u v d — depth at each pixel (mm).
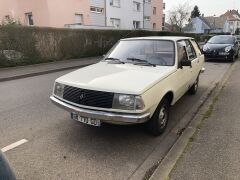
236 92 7527
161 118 4551
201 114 5680
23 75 10711
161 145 4250
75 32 16438
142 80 4047
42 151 4051
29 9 25562
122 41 5879
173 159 3771
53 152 4016
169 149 4113
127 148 4137
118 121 3799
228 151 3918
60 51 15672
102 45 18859
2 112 5969
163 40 5379
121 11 33469
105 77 4223
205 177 3279
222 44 15125
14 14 27375
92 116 3893
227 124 5020
